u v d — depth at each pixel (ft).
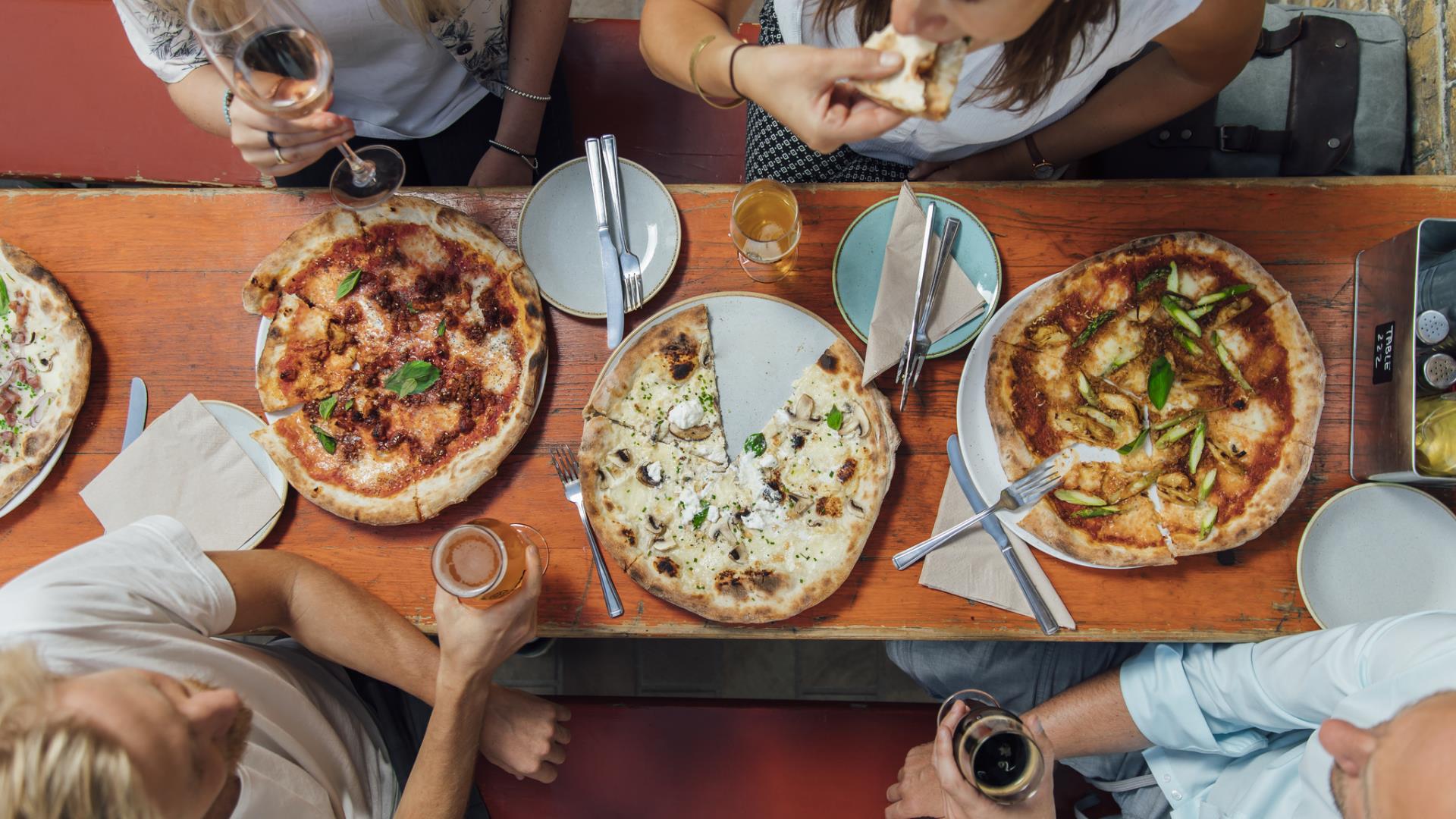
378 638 4.80
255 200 5.22
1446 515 4.59
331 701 5.35
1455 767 3.22
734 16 5.33
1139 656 5.14
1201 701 4.87
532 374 4.92
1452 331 4.23
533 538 4.96
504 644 4.61
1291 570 4.75
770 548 4.84
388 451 4.97
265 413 5.08
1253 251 4.97
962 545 4.86
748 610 4.69
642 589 4.90
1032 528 4.70
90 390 5.18
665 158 6.99
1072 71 4.59
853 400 4.91
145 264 5.24
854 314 4.98
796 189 5.10
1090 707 5.16
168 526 4.54
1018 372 4.90
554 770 5.48
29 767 3.05
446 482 4.89
